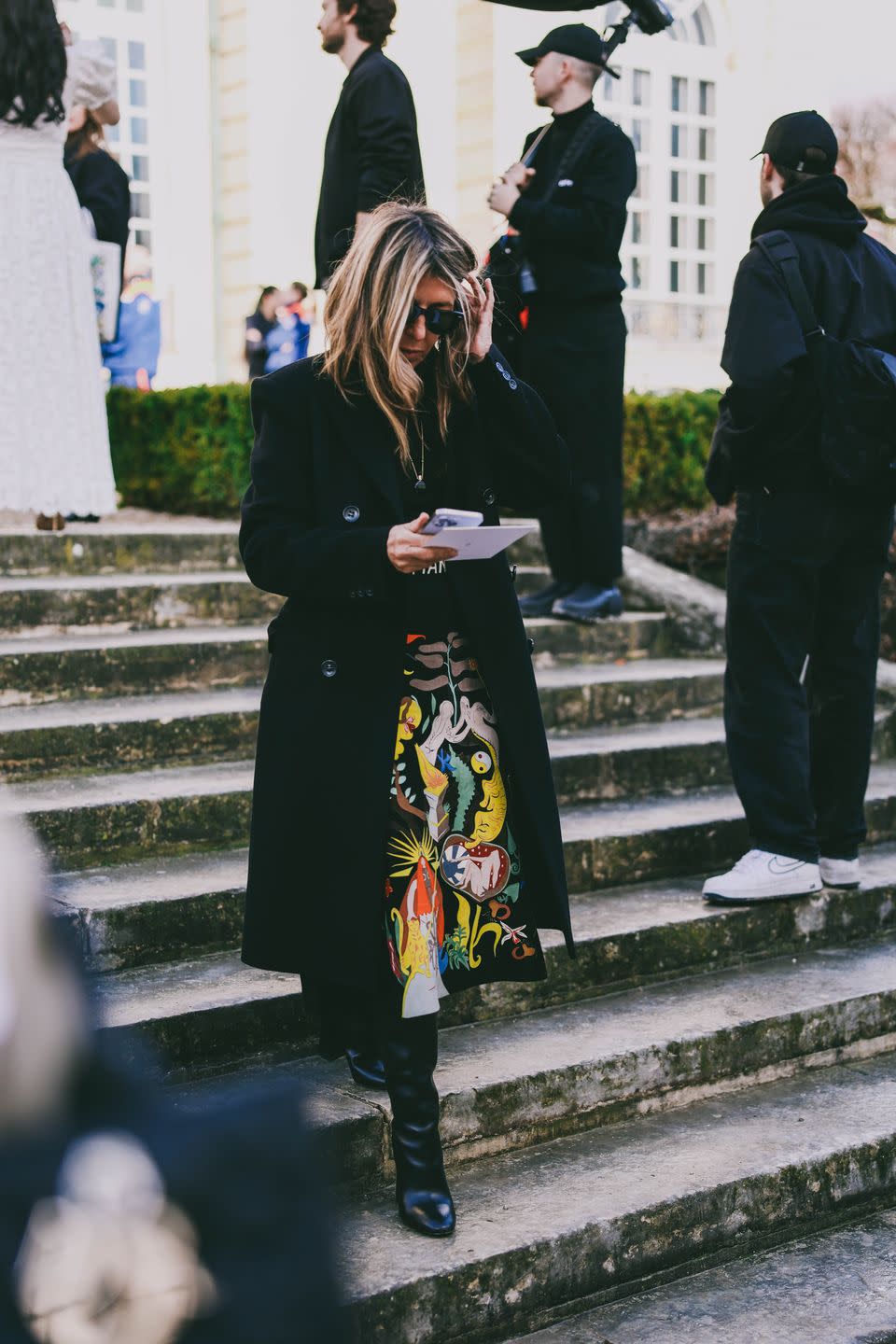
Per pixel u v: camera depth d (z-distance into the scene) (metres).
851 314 3.80
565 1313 2.81
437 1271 2.61
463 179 13.19
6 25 4.38
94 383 4.76
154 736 4.12
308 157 13.41
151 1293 0.89
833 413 3.68
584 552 5.33
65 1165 0.90
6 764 3.88
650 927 3.76
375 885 2.55
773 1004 3.65
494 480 2.84
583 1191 2.96
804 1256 3.10
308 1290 0.92
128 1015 2.97
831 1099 3.49
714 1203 3.00
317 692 2.65
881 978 3.87
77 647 4.36
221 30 13.67
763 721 3.91
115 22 13.26
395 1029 2.69
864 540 3.93
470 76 12.97
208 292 13.91
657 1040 3.38
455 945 2.67
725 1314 2.84
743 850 4.39
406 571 2.50
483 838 2.68
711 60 14.60
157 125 13.52
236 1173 0.94
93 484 4.75
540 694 4.85
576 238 4.96
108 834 3.66
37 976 0.91
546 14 13.03
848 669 4.05
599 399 5.13
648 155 14.30
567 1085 3.22
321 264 5.13
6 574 4.97
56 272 4.61
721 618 5.55
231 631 4.91
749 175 14.91
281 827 2.64
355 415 2.67
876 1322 2.82
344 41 5.04
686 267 14.76
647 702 5.10
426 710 2.65
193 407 6.42
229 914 3.44
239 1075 3.07
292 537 2.63
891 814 4.77
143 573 5.28
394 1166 2.95
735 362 3.69
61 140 4.64
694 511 6.96
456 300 2.59
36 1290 0.87
